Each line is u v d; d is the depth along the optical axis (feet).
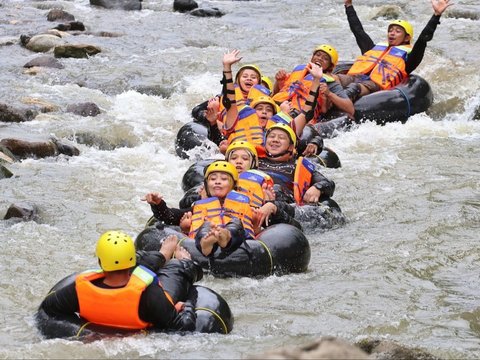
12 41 110.63
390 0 132.16
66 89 90.27
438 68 95.14
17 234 54.60
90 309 38.29
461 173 69.41
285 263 48.96
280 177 58.75
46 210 59.26
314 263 51.96
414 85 84.17
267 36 115.65
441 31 112.57
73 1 143.84
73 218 58.13
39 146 71.31
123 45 110.42
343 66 90.63
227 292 46.52
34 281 47.80
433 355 35.04
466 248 54.49
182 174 69.05
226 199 50.01
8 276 48.21
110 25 123.24
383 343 35.09
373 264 51.75
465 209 61.31
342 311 44.80
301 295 46.70
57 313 39.45
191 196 53.42
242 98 71.51
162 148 75.87
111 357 36.58
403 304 46.19
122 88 92.22
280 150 59.82
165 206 51.03
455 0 127.85
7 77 94.17
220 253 47.80
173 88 92.27
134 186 65.51
